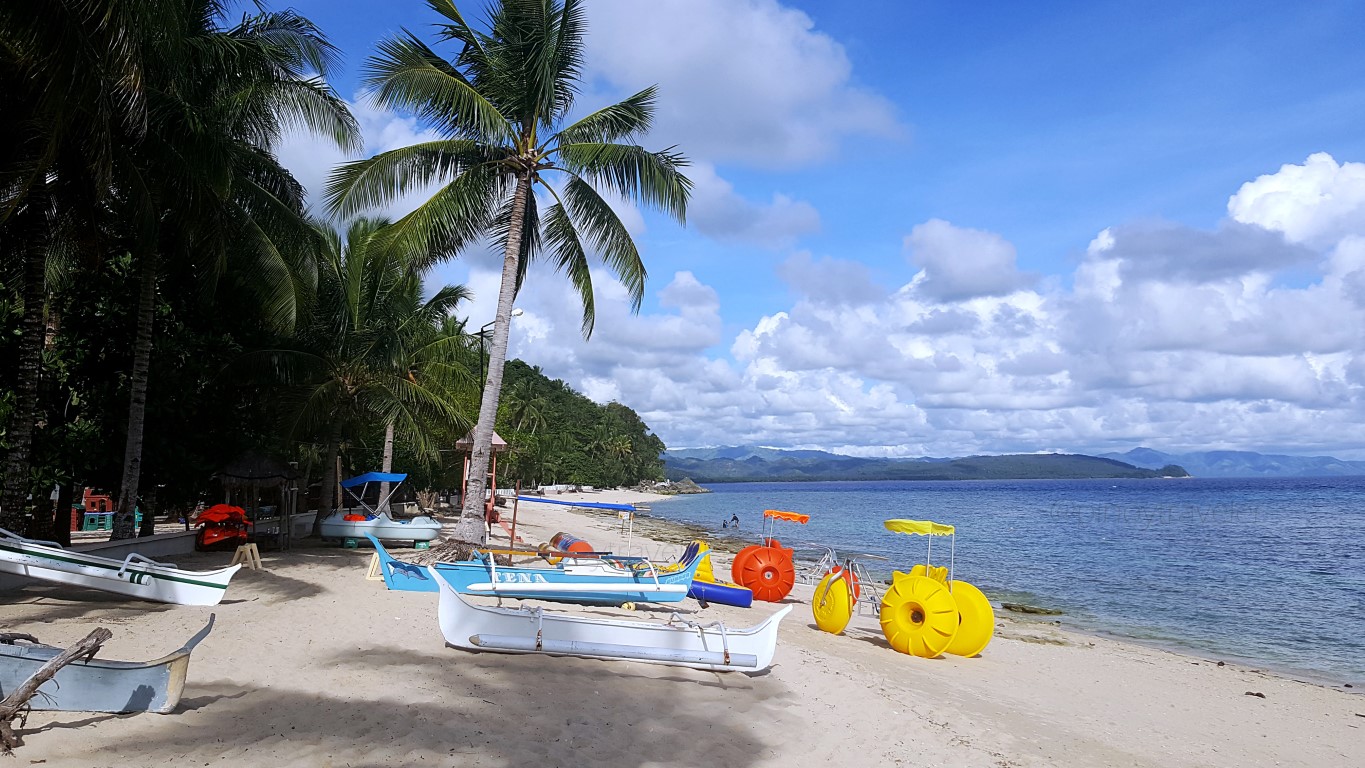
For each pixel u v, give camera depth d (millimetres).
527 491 89438
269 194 15984
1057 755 8344
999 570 30578
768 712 8164
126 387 17000
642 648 9508
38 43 9078
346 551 19969
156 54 12898
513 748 6293
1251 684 13820
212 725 6172
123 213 14711
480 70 17000
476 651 9375
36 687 5445
